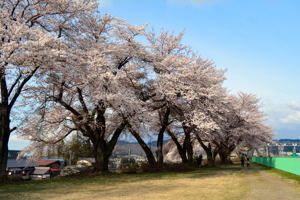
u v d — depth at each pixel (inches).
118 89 713.6
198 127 866.1
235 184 561.6
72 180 647.8
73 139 1264.8
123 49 772.0
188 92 855.1
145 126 843.4
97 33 808.9
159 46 997.8
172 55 892.0
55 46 609.3
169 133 1117.1
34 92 692.7
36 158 876.6
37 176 1445.6
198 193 435.2
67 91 733.9
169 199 378.9
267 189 474.0
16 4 629.6
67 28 730.2
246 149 2253.9
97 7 738.8
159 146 946.1
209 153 1453.0
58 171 1581.0
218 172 914.1
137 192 456.4
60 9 683.4
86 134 799.7
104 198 396.2
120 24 816.3
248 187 506.6
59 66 605.3
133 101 720.3
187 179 674.8
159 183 589.9
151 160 925.2
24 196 422.0
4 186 548.4
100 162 778.2
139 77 930.7
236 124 1421.0
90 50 724.7
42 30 660.7
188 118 924.0
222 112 1009.5
